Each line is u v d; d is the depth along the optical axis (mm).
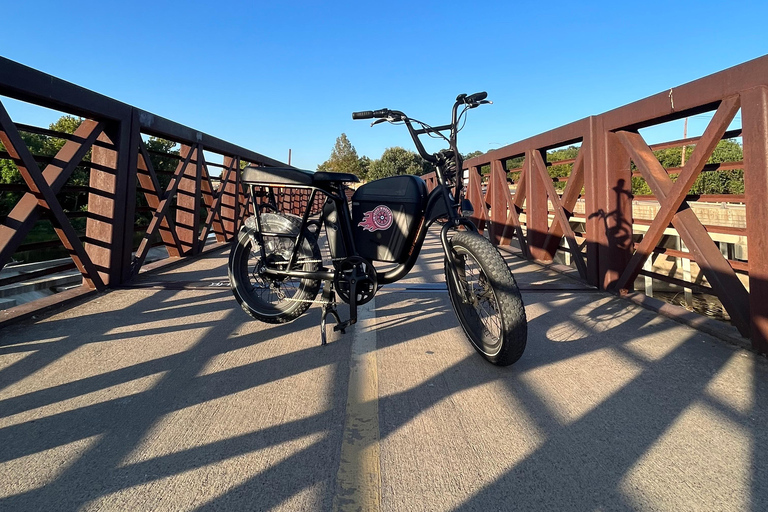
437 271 5020
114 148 3855
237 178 7883
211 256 6312
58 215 3260
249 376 2127
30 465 1431
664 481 1360
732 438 1592
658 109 3057
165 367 2229
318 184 2617
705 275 2785
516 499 1285
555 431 1643
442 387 2008
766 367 2199
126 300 3547
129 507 1245
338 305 3510
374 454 1499
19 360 2301
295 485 1343
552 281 4375
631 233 3768
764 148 2238
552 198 5023
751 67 2295
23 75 2727
